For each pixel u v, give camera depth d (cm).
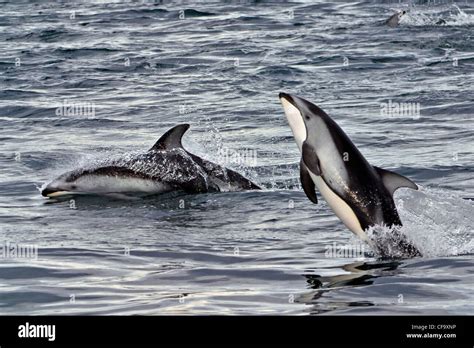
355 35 11738
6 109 8125
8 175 5922
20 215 4925
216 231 4553
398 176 4175
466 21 12825
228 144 6769
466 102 7956
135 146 6775
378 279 3684
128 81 9331
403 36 11588
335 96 8406
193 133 7162
